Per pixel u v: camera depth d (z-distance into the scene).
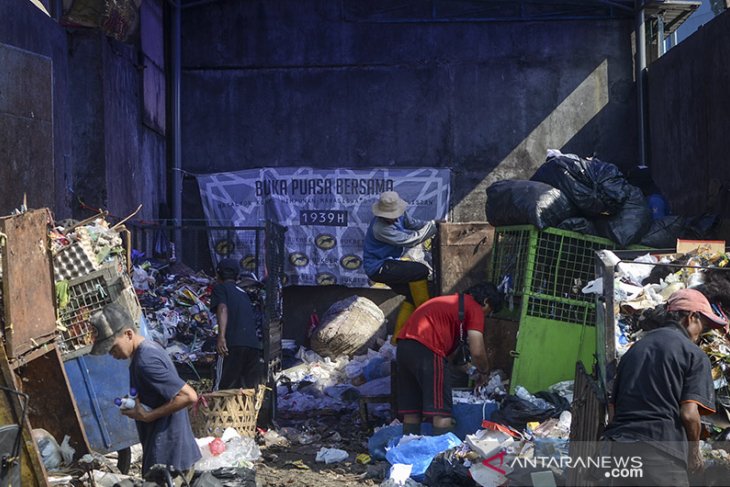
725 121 9.52
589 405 5.02
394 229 9.30
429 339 6.85
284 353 11.91
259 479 6.25
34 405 5.70
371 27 12.77
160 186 12.58
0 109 7.85
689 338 4.58
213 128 12.87
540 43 12.73
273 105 12.84
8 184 7.94
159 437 4.80
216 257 12.66
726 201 9.42
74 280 6.55
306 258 12.66
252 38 12.84
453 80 12.73
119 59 10.59
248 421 7.75
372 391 9.80
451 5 12.71
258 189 12.73
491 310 7.08
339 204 12.68
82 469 5.57
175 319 9.55
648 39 12.82
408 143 12.77
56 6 9.70
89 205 9.90
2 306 4.95
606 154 12.70
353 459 7.49
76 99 9.88
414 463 6.43
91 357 6.48
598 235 8.04
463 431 7.18
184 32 12.91
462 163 12.73
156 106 12.30
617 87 12.71
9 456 4.58
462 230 9.89
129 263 7.38
